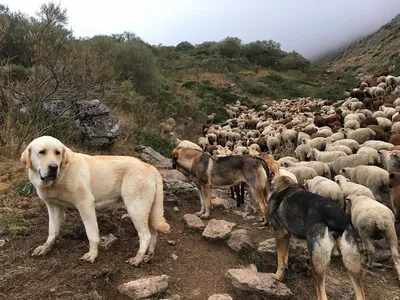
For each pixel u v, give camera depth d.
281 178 5.27
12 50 11.94
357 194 7.07
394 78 22.56
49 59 8.27
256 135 19.86
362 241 6.07
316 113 21.45
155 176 4.95
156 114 18.59
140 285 4.25
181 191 7.75
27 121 8.26
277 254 5.38
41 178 4.23
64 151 4.37
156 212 4.93
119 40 28.77
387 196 8.34
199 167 6.84
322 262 4.18
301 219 4.54
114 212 6.11
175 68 42.78
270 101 37.03
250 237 5.97
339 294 5.06
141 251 4.77
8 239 4.93
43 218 5.53
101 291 4.25
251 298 4.65
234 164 6.75
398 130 13.48
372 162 9.43
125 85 16.97
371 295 5.34
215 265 5.34
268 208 5.15
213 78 40.03
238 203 7.69
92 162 4.72
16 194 6.03
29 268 4.39
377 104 19.34
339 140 11.91
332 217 4.24
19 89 8.86
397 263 5.69
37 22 10.10
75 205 4.53
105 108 9.73
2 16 9.52
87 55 10.27
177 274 4.96
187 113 23.81
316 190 7.37
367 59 50.78
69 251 4.79
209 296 4.58
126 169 4.82
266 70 51.06
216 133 19.50
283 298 4.66
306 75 51.12
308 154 11.37
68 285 4.18
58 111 9.22
